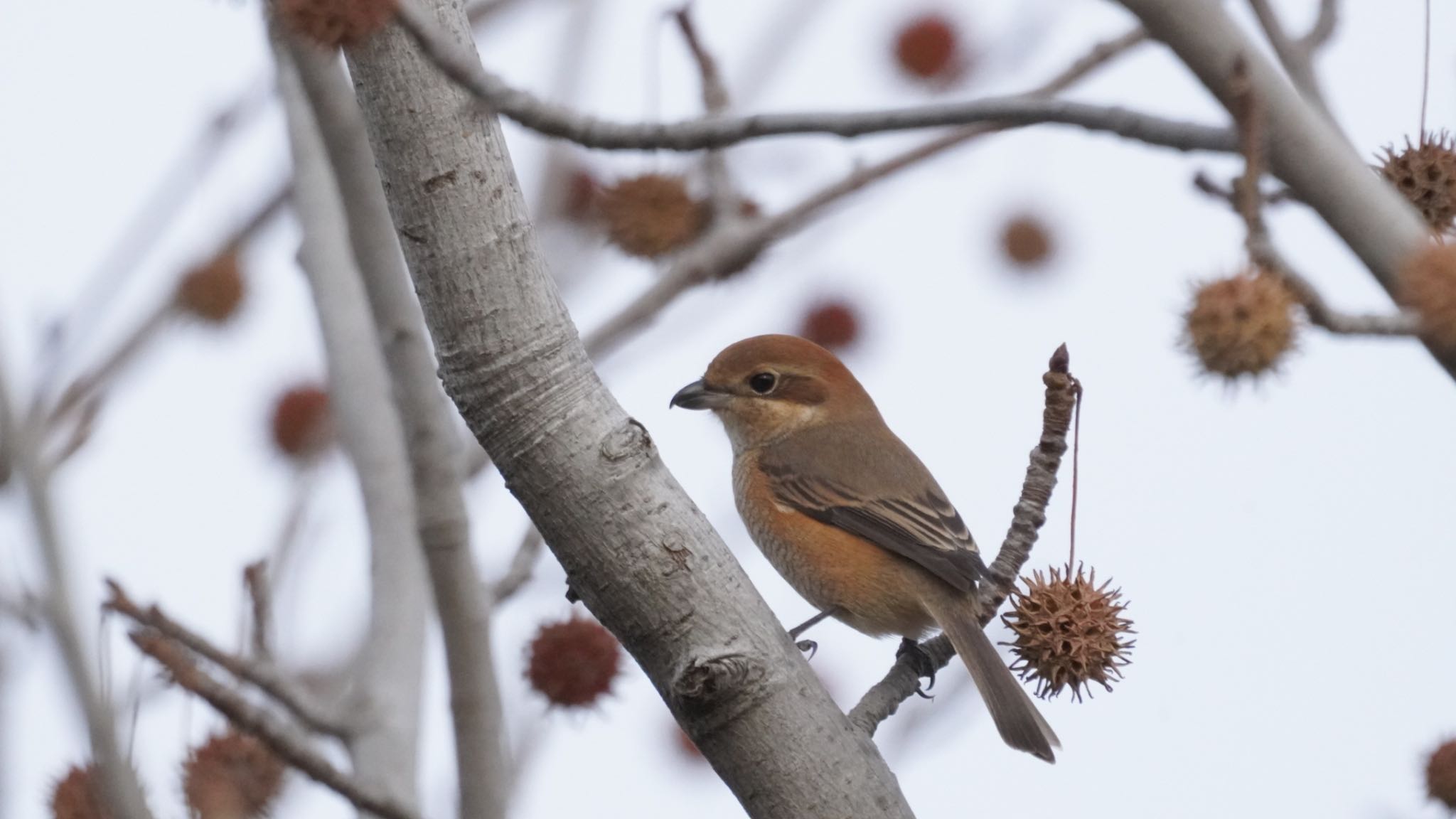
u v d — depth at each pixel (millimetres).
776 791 7266
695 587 7227
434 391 10352
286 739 8375
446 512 10055
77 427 10969
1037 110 7293
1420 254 7273
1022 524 9039
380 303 10523
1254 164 7105
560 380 7145
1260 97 7152
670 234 13016
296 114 12734
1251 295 7043
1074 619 8555
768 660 7270
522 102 7020
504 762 9812
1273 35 8680
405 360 10375
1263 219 7156
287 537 12039
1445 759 10406
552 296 7219
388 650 10516
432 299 7086
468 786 9695
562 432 7121
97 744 6355
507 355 7078
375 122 7004
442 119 6977
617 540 7172
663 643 7273
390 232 10602
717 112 12445
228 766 8867
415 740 10211
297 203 12648
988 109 7250
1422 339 7223
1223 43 7512
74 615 6387
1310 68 8625
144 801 6395
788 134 7273
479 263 7035
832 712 7367
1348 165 7691
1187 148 7223
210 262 12188
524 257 7133
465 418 7207
